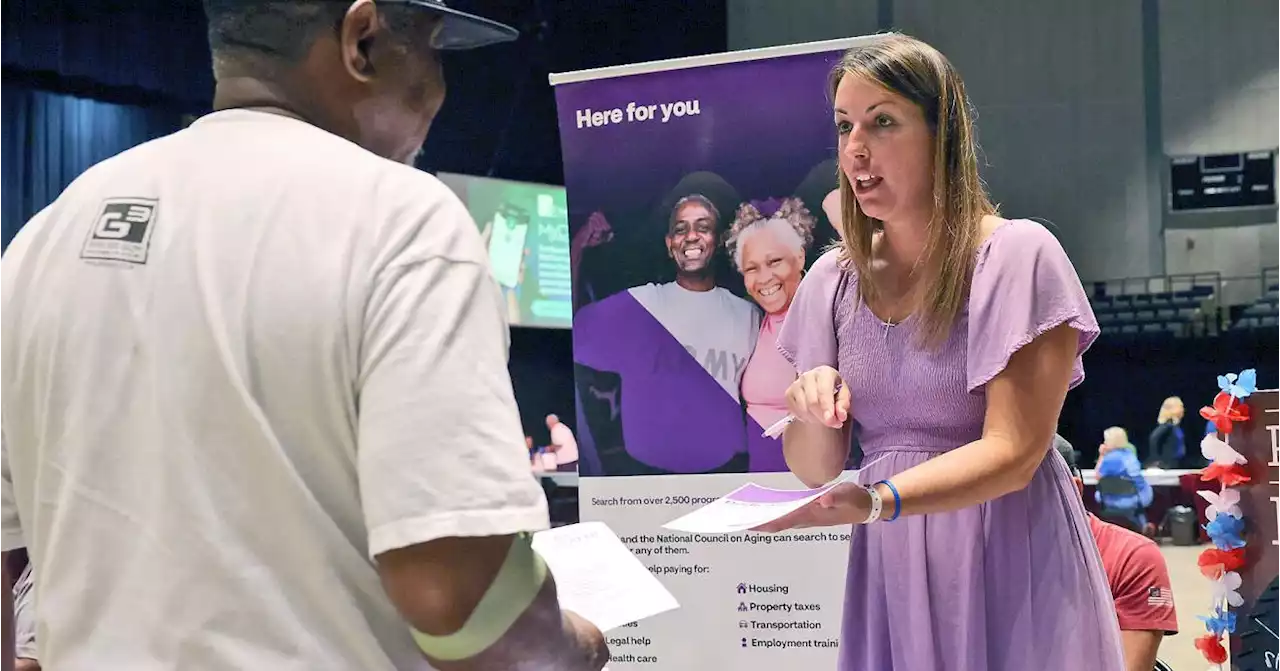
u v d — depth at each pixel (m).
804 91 2.55
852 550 1.81
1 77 8.12
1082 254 11.21
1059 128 11.16
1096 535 2.62
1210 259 10.92
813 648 2.49
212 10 1.12
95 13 8.36
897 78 1.65
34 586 1.06
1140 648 2.52
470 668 0.95
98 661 0.97
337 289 0.97
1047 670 1.60
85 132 8.50
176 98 8.78
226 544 0.97
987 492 1.54
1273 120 10.66
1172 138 10.93
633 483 2.63
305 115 1.11
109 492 1.00
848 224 1.74
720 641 2.54
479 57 10.54
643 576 1.33
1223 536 2.20
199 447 0.97
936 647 1.66
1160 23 10.89
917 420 1.68
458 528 0.91
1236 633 2.20
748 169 2.59
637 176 2.66
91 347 1.02
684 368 2.62
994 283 1.57
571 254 2.70
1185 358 11.27
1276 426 2.17
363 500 0.94
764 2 11.18
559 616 1.02
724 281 2.60
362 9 1.09
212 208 1.02
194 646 0.95
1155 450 10.06
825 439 1.83
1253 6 10.66
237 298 0.99
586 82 2.68
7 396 1.09
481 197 10.27
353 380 0.97
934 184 1.65
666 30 10.83
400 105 1.14
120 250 1.04
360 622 0.99
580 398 2.68
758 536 2.53
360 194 1.01
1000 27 11.20
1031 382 1.55
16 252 1.12
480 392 0.96
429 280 0.98
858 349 1.74
